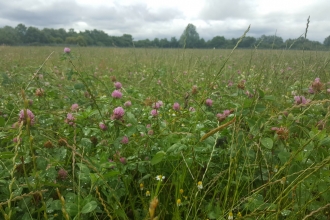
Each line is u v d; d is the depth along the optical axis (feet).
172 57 28.86
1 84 13.42
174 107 9.96
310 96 10.71
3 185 5.88
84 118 8.13
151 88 15.40
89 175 5.69
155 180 6.95
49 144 6.59
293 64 20.75
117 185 6.19
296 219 5.38
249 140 6.94
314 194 6.26
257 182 7.06
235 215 5.92
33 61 30.09
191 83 16.37
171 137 7.26
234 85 15.76
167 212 6.22
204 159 6.93
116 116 7.48
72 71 12.48
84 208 4.87
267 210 5.09
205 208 6.04
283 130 6.74
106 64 27.81
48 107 10.82
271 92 12.61
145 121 9.54
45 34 137.08
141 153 7.64
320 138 5.89
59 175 6.30
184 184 6.85
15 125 6.32
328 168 6.14
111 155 7.22
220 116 8.66
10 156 5.50
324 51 18.67
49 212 5.50
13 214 5.35
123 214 5.55
